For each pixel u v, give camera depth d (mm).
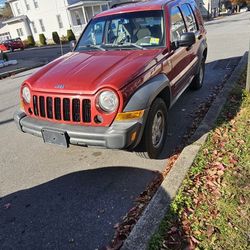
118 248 2678
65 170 4086
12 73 14727
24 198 3576
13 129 5898
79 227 3008
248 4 56469
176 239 2564
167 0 5004
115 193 3480
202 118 5211
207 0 43062
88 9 35094
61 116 3545
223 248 2428
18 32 41906
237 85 6074
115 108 3283
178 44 4531
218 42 13594
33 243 2875
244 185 3117
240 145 3908
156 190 3432
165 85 3959
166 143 4504
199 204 2926
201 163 3598
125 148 3398
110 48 4516
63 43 32812
